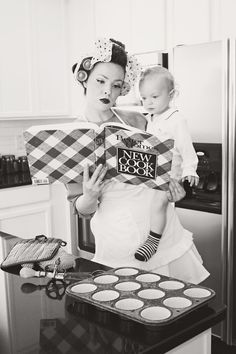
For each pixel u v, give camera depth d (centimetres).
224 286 240
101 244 148
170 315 95
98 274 123
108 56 127
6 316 107
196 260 154
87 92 134
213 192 243
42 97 349
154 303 102
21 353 89
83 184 128
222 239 237
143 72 158
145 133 123
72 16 361
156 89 155
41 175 125
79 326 100
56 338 95
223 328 244
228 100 227
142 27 309
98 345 91
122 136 124
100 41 127
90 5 344
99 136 124
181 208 254
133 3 313
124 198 142
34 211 325
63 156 124
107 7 332
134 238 142
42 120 386
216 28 266
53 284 127
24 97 337
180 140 162
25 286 126
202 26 273
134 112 137
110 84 130
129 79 135
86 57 130
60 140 122
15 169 362
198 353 104
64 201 344
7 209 310
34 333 98
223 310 105
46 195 332
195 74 240
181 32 286
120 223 142
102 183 129
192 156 166
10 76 326
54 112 359
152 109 159
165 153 124
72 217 349
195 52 239
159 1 294
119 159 126
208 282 249
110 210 143
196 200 249
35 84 343
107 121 135
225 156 231
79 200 137
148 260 145
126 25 320
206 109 238
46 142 122
